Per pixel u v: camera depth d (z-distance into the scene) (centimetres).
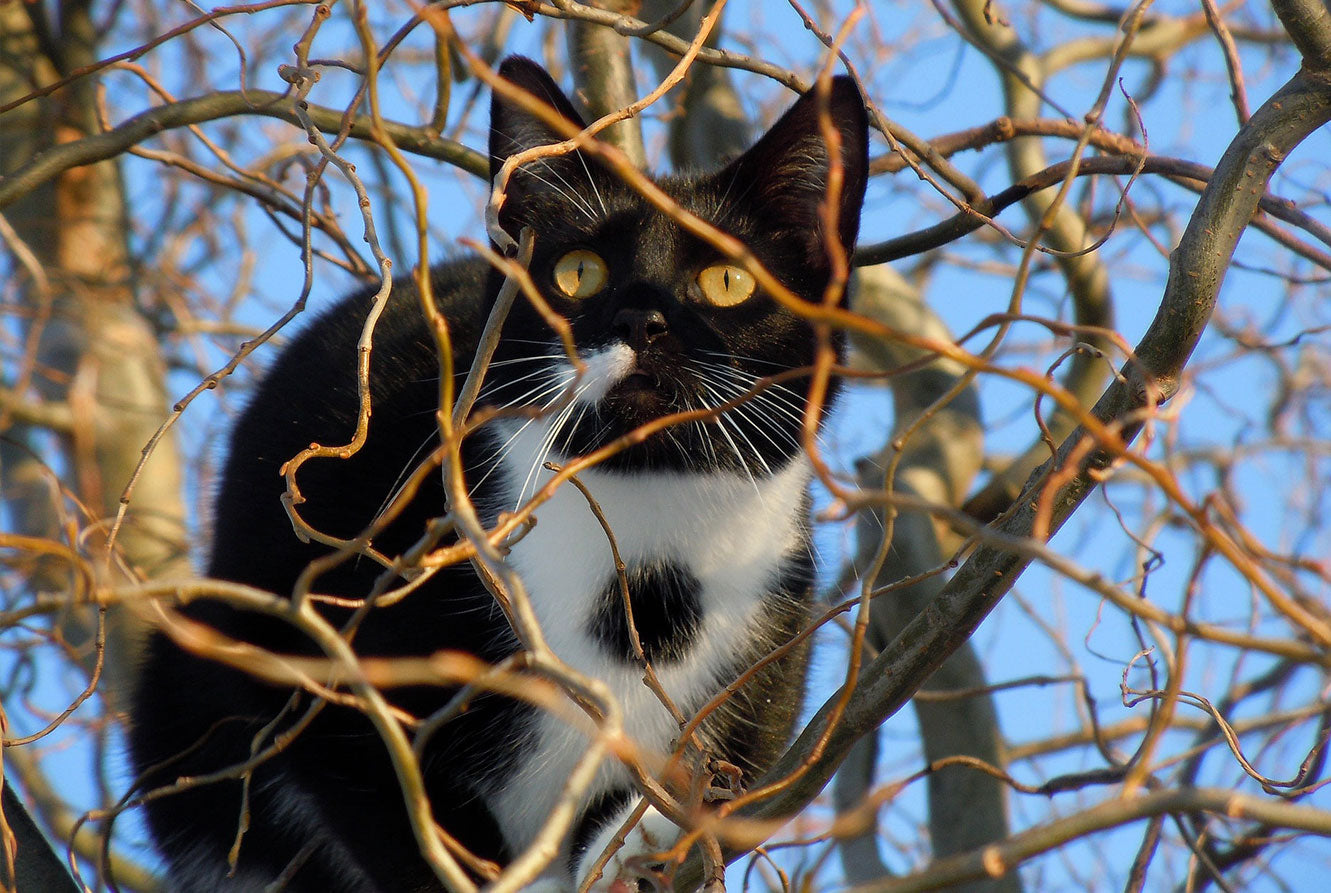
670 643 448
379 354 485
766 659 326
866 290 672
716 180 468
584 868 437
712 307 441
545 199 460
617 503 443
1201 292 331
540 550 445
